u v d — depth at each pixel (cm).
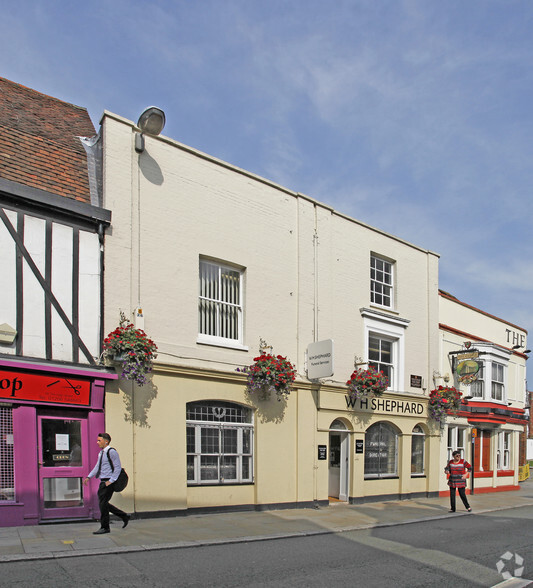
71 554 752
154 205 1194
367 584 702
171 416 1152
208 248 1284
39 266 1005
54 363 990
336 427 1588
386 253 1775
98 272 1080
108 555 774
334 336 1556
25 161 1101
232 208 1348
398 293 1802
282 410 1381
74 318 1034
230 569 736
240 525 1077
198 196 1280
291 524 1130
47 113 1318
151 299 1159
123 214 1136
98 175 1176
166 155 1232
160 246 1190
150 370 1098
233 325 1338
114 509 925
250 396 1316
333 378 1530
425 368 1873
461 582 733
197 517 1148
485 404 2114
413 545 975
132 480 1072
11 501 930
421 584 715
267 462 1333
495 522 1326
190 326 1221
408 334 1822
